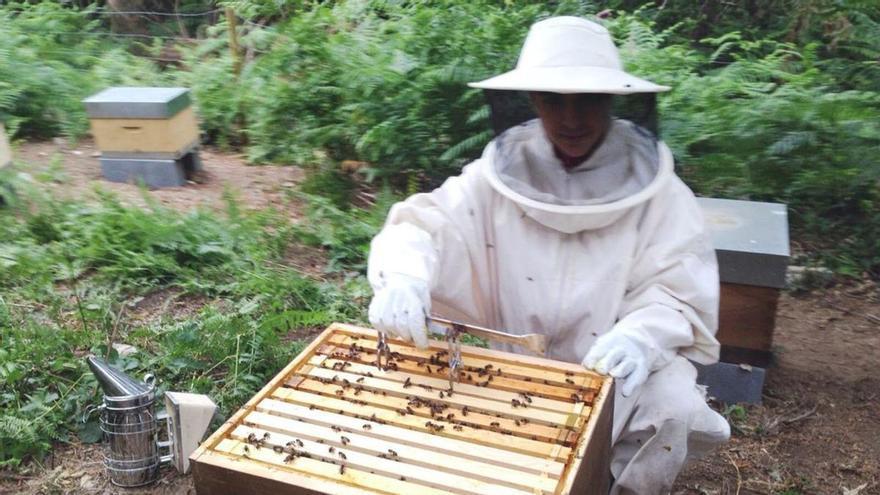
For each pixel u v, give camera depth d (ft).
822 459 10.82
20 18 31.01
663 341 6.97
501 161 7.36
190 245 14.83
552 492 5.08
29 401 10.28
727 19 29.89
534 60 7.11
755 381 11.80
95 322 12.31
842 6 25.48
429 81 18.94
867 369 13.23
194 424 9.12
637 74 19.74
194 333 11.29
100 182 19.02
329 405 6.08
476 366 6.54
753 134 17.49
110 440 9.08
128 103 18.61
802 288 16.31
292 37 21.42
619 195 7.03
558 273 7.32
